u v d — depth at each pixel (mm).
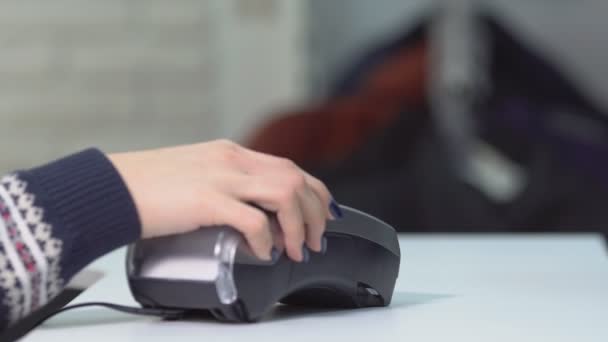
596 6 3395
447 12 3102
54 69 3383
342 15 3502
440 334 776
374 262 902
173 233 816
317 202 834
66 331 797
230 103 3402
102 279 1084
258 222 791
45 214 790
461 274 1138
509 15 3430
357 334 778
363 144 2777
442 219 2686
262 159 852
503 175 2713
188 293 804
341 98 3166
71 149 3406
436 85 2984
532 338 759
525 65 3074
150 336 775
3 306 773
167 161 842
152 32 3396
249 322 827
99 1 3373
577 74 3414
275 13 3371
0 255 773
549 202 2650
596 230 2611
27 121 3396
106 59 3393
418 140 2799
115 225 803
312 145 2793
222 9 3393
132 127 3412
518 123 2816
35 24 3371
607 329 792
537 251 1374
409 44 3178
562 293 987
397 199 2693
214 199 803
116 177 821
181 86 3412
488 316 857
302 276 848
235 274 791
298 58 3361
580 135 2818
